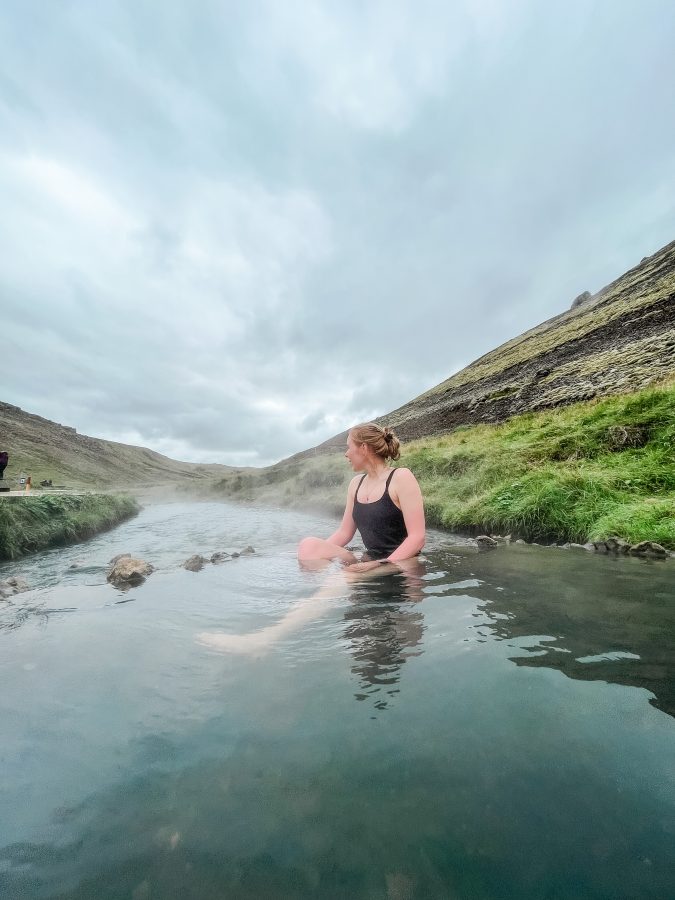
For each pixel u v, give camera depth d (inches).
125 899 29.4
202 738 47.9
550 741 43.2
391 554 130.0
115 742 47.9
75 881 31.1
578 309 2108.8
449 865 30.8
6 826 36.6
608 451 319.3
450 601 92.0
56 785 41.4
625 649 65.0
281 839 34.2
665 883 28.0
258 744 46.2
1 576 167.6
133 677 63.9
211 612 94.9
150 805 38.5
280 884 30.4
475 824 34.1
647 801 34.9
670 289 1128.8
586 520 214.7
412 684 56.2
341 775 40.5
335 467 665.0
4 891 30.4
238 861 32.4
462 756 41.9
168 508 716.0
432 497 356.8
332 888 29.8
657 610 84.7
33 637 83.3
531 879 29.2
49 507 307.0
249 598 104.6
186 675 63.8
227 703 55.0
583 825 33.2
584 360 969.5
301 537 281.7
